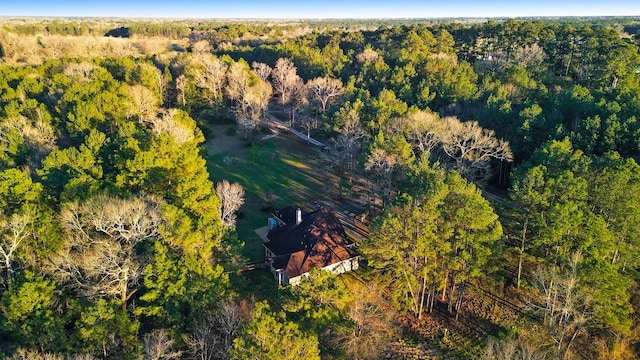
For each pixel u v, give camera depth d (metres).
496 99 71.81
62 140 65.75
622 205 41.41
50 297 33.75
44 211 41.75
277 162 79.62
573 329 39.59
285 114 104.81
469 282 48.09
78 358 28.83
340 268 49.91
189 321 34.62
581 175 46.94
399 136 57.56
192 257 34.97
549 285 38.53
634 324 40.09
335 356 31.48
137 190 49.31
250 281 48.25
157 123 62.16
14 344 32.41
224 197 53.66
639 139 55.06
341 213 63.12
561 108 69.94
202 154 68.50
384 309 43.75
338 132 73.69
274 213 60.34
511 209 44.91
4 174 42.03
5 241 38.06
